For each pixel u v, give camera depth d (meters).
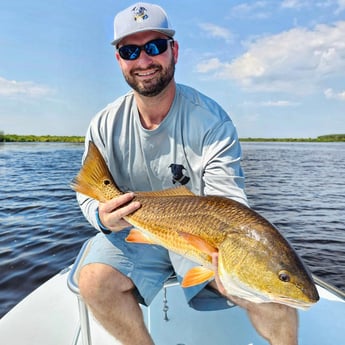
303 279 0.63
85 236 2.64
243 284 0.66
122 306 0.90
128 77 0.99
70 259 2.19
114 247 0.96
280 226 3.31
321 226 3.30
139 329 0.91
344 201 4.50
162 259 1.01
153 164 1.04
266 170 7.96
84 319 0.87
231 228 0.69
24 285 1.87
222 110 1.04
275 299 0.64
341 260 2.45
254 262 0.65
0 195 4.35
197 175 1.02
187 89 1.07
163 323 1.11
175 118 1.01
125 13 0.99
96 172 0.90
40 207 3.66
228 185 0.93
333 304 1.15
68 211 3.47
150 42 0.96
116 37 0.99
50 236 2.66
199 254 0.73
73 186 0.89
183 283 0.74
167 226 0.78
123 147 1.06
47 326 1.07
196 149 1.00
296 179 6.52
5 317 1.11
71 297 1.21
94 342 1.03
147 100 0.99
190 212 0.75
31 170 7.06
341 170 8.04
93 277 0.88
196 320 1.12
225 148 0.96
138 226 0.83
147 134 1.01
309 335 1.01
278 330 0.83
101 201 0.90
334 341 0.99
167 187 1.06
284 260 0.64
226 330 1.06
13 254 2.28
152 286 0.99
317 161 10.34
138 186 1.10
